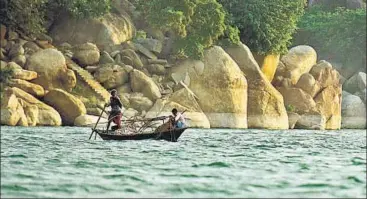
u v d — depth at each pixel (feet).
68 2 318.24
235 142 196.75
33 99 277.44
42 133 219.00
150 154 145.28
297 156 147.95
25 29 309.01
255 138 224.12
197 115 303.27
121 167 118.21
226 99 316.60
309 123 351.05
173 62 326.03
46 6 322.55
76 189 92.68
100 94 293.84
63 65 292.40
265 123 329.93
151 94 302.86
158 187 95.45
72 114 281.74
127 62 313.94
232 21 345.92
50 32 322.55
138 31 331.36
